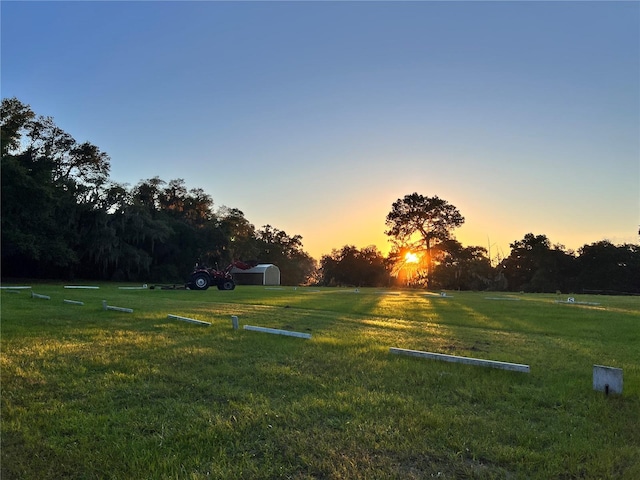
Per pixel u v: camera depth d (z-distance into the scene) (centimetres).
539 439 318
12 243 2922
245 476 268
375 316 1152
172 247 4400
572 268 4900
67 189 3438
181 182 5112
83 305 1232
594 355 621
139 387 438
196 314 1058
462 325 977
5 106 3344
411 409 375
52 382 453
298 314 1142
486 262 5366
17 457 295
